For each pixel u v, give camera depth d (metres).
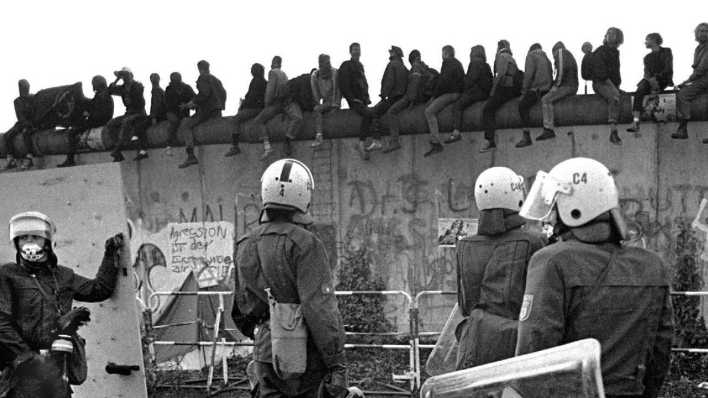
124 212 6.90
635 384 3.59
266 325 5.26
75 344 6.18
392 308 13.55
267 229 5.25
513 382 3.30
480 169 13.24
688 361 10.85
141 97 14.95
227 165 14.62
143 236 15.12
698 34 11.64
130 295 6.95
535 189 3.97
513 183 5.57
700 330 11.53
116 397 7.14
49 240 6.29
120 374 7.10
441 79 12.86
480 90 12.81
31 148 15.61
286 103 13.73
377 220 13.78
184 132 14.45
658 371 3.76
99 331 7.08
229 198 14.61
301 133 13.90
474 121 12.92
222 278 14.50
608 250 3.67
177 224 14.89
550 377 3.19
